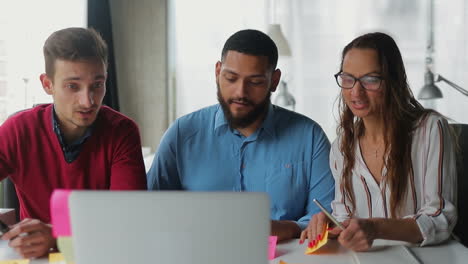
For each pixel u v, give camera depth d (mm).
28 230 1236
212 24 4098
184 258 839
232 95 1603
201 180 1759
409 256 1220
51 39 1375
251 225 831
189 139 1776
